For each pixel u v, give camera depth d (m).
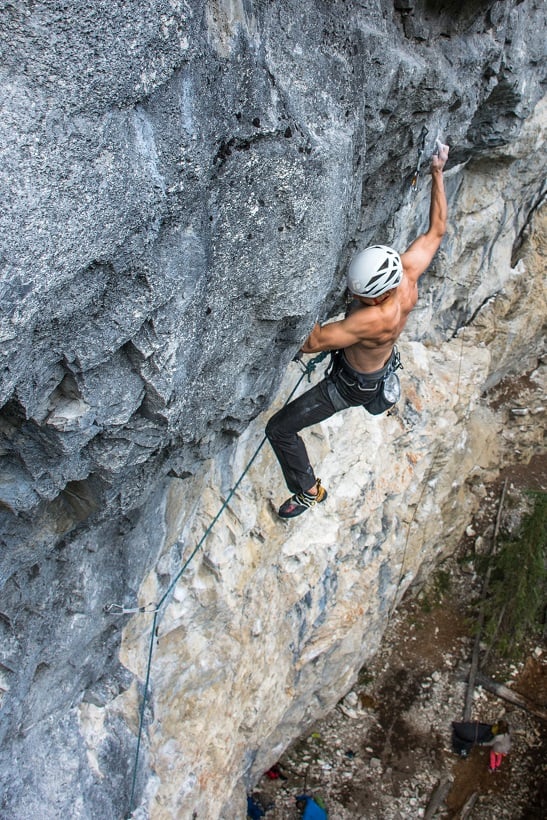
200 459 4.98
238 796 8.91
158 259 3.17
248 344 4.14
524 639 12.94
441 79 5.07
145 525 5.52
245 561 7.58
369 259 4.16
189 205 3.21
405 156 5.56
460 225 10.20
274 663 8.57
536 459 15.28
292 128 3.49
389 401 5.00
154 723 6.84
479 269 11.25
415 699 11.95
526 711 12.02
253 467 7.47
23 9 2.37
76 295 2.93
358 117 4.04
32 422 3.35
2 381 2.89
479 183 9.95
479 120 7.29
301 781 10.68
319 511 8.84
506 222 11.29
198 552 6.91
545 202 12.31
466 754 11.34
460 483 13.05
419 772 11.07
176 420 3.95
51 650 5.17
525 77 6.88
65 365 3.20
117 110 2.74
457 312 11.95
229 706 7.75
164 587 6.57
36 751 5.56
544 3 6.55
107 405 3.48
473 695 12.11
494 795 10.96
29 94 2.47
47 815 5.50
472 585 13.50
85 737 6.03
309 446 8.70
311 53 3.60
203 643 7.30
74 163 2.63
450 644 12.77
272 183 3.50
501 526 14.06
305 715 10.52
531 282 12.89
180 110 2.97
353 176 4.24
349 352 4.71
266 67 3.33
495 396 14.95
